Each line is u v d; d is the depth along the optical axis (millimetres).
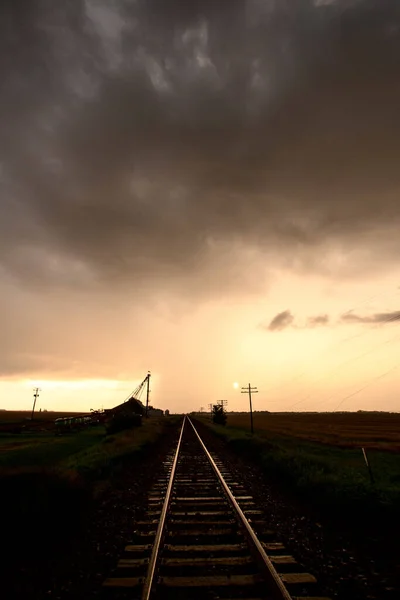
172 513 8352
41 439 38562
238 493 10680
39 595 4879
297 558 5918
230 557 5719
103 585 4945
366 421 117375
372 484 9859
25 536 6324
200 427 55000
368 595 4832
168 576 5156
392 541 6684
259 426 77875
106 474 13688
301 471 12180
